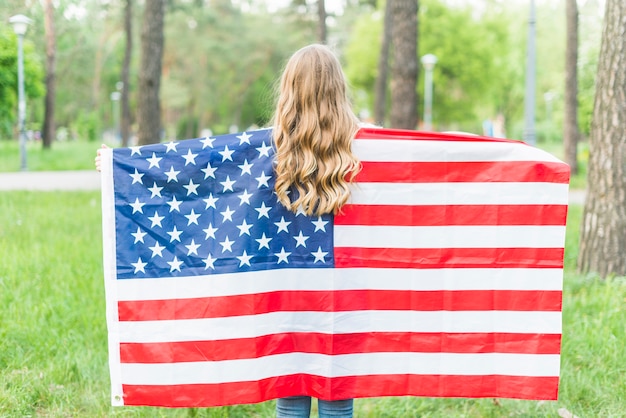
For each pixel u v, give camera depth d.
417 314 3.01
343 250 2.94
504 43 41.62
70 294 5.46
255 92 61.78
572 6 17.80
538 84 48.53
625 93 6.03
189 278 2.95
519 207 3.02
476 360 3.03
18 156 27.11
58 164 23.58
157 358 2.97
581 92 22.27
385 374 3.00
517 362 3.04
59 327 4.79
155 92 12.55
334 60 2.82
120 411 3.67
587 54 21.91
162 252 2.97
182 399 2.97
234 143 2.93
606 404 3.75
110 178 2.98
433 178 2.99
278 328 2.93
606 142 6.10
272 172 2.89
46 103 31.47
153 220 2.97
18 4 31.44
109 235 2.98
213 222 2.95
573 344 4.47
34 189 14.05
